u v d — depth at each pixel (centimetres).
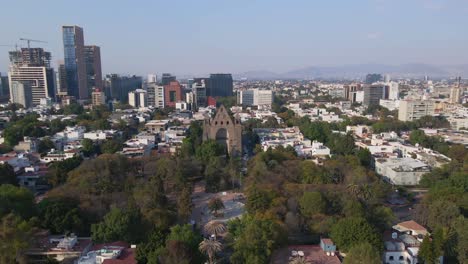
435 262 11894
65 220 13325
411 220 15312
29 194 14588
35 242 12138
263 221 12625
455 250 12269
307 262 11219
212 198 19088
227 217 16575
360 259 10525
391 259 12288
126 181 17650
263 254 11306
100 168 18875
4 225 11212
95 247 12438
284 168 19700
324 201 14800
